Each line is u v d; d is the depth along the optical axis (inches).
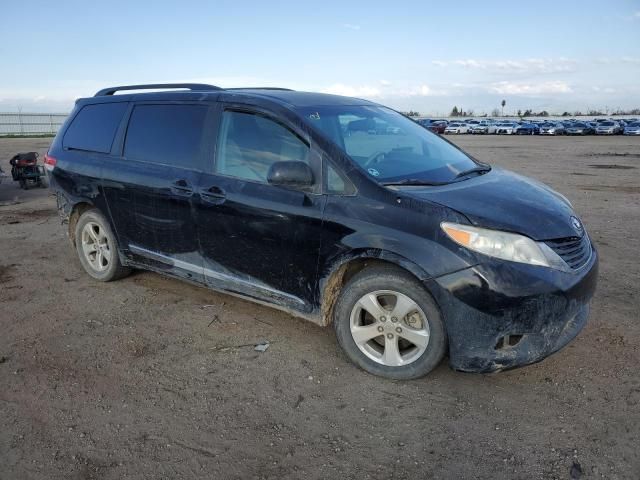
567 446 112.1
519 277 121.2
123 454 111.7
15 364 149.6
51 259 249.8
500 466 107.0
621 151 1044.5
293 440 115.8
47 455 111.4
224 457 110.7
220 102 167.9
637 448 110.9
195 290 204.7
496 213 128.1
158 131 182.7
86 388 137.0
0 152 956.6
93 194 200.8
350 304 140.2
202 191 163.0
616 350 151.6
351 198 137.5
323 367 146.2
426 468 106.8
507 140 1667.1
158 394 134.2
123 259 201.8
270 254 151.6
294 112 152.1
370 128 164.1
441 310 127.1
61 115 2082.9
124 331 170.1
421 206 129.7
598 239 279.9
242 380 140.2
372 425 120.8
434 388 134.9
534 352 125.2
